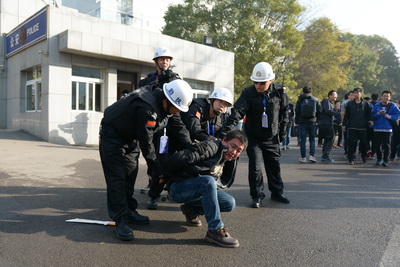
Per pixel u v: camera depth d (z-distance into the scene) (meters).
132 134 3.02
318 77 27.17
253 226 3.40
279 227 3.38
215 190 2.92
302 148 8.00
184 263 2.50
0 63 13.04
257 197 4.12
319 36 26.53
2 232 3.02
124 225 2.96
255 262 2.55
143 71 12.38
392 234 3.22
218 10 19.42
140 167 6.70
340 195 4.79
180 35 20.14
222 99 3.45
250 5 19.77
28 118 11.36
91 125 10.90
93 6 36.12
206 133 3.29
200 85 15.16
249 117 4.19
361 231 3.30
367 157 9.12
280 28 21.06
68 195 4.35
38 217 3.46
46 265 2.41
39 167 6.16
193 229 3.28
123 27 11.74
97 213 3.66
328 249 2.83
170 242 2.91
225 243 2.83
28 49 11.30
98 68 11.40
